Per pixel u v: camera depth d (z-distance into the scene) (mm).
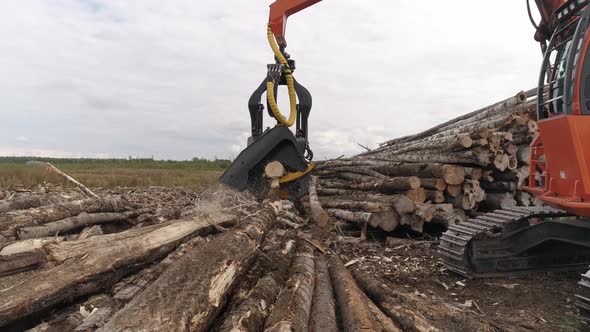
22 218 6273
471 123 10656
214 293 3541
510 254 6164
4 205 7750
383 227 8227
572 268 6250
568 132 4754
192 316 3002
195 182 20109
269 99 5414
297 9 6430
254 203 8172
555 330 4227
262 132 6246
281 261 5570
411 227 8250
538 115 5652
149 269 4824
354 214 8781
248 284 4578
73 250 4426
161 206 11047
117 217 8062
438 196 8711
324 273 5285
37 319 3770
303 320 3457
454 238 6203
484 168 8898
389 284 5746
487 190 9344
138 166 38219
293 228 8602
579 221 5758
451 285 5777
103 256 4352
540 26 6094
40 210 6641
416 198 8711
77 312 3869
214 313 3525
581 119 4684
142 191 15227
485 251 6125
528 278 6043
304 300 3887
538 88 5633
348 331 3535
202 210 6949
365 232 8500
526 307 4910
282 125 5539
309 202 11219
